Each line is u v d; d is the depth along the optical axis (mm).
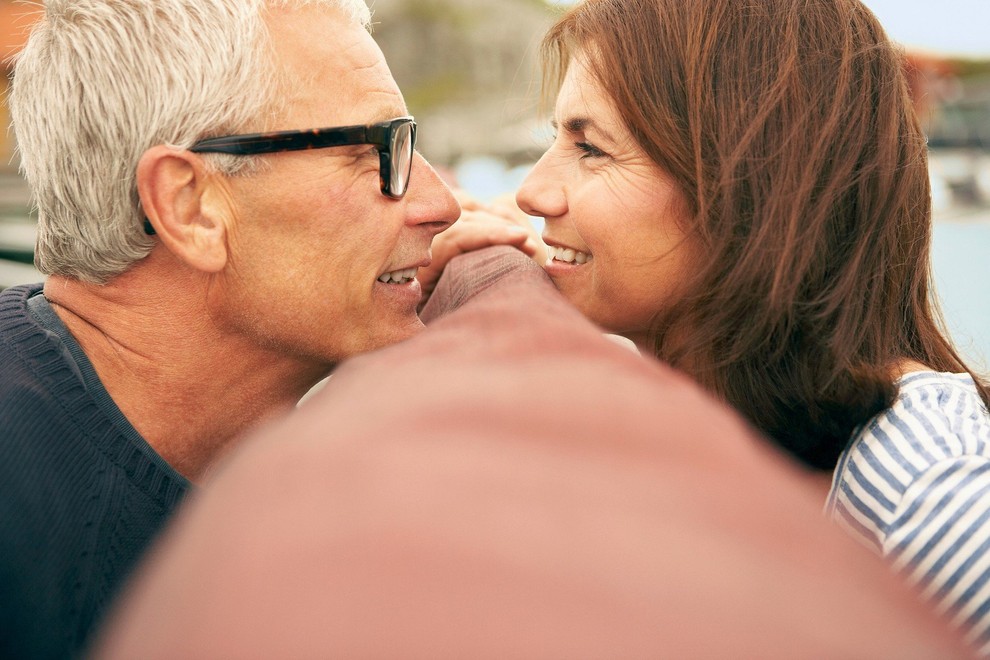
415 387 364
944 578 1146
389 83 1453
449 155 6918
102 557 1175
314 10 1377
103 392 1271
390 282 1548
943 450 1230
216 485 319
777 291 1377
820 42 1450
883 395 1336
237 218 1337
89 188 1299
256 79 1306
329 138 1352
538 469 264
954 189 3277
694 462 286
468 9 8555
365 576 211
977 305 2387
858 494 1275
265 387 1474
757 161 1407
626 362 410
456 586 205
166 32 1264
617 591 203
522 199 1584
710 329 1423
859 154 1439
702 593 204
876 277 1443
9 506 1099
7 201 3254
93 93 1269
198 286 1350
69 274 1356
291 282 1385
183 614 236
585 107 1497
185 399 1402
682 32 1441
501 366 394
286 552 230
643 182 1452
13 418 1164
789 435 1400
